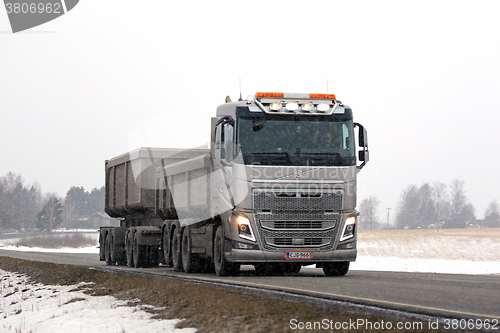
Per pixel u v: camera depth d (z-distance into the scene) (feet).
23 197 597.11
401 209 654.12
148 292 37.42
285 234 45.37
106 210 82.58
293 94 47.83
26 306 44.86
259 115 46.11
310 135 46.39
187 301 31.91
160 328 27.14
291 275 50.88
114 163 77.10
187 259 55.11
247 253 45.01
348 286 36.24
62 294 46.62
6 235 477.36
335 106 47.26
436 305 26.27
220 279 43.86
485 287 34.42
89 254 140.77
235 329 23.76
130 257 70.74
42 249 219.20
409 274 51.65
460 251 159.53
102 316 33.32
